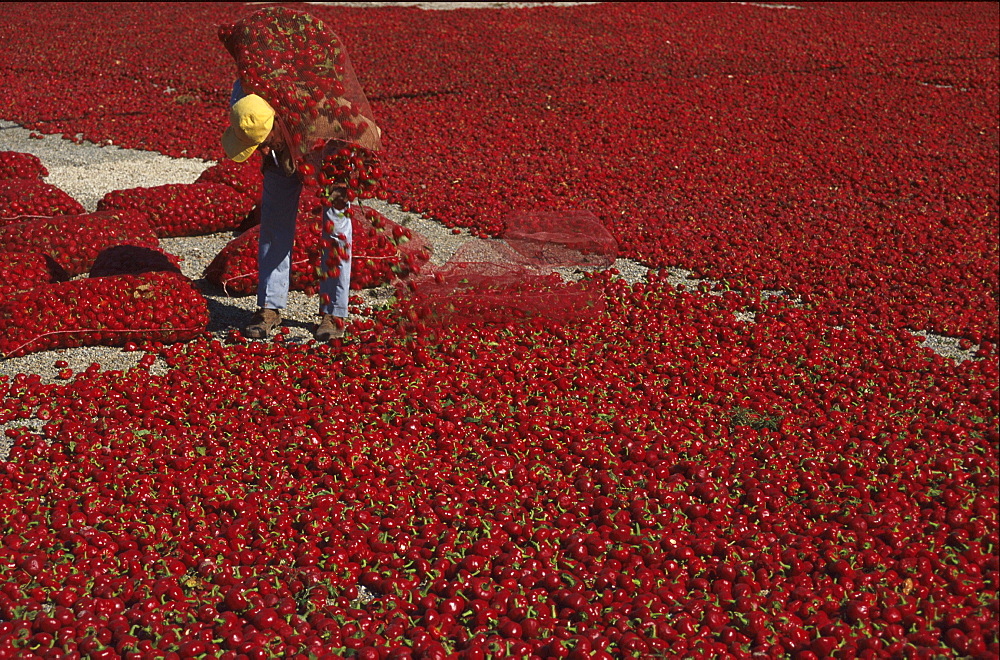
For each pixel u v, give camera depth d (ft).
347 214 20.30
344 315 21.16
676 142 39.88
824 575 13.34
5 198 27.78
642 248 27.53
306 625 12.16
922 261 26.76
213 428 16.80
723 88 50.60
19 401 17.75
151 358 19.75
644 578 13.10
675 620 12.27
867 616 12.48
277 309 21.35
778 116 44.78
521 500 15.19
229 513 14.42
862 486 15.46
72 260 24.32
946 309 23.41
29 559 13.06
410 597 12.87
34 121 40.57
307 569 13.10
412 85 49.37
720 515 14.57
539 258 26.45
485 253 26.61
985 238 28.91
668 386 19.04
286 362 19.65
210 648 11.73
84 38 60.75
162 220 27.91
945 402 18.63
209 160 35.96
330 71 18.79
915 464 16.02
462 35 64.44
